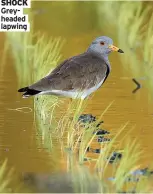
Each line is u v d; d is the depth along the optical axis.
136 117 15.30
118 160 12.59
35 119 15.16
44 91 14.52
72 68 15.12
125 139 13.77
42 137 14.01
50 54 18.70
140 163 12.45
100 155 12.41
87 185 11.52
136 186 11.42
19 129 14.48
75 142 13.77
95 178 11.88
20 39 23.44
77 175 12.02
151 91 17.56
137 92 17.45
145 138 13.86
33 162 12.62
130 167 12.12
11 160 12.66
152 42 21.20
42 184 11.58
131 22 25.61
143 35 23.83
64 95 14.98
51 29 24.86
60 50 21.34
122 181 11.48
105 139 13.77
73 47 21.95
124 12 25.97
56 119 15.25
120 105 16.20
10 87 17.64
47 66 17.95
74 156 12.98
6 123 14.83
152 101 16.61
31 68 19.73
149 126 14.68
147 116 15.38
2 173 12.02
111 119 15.14
